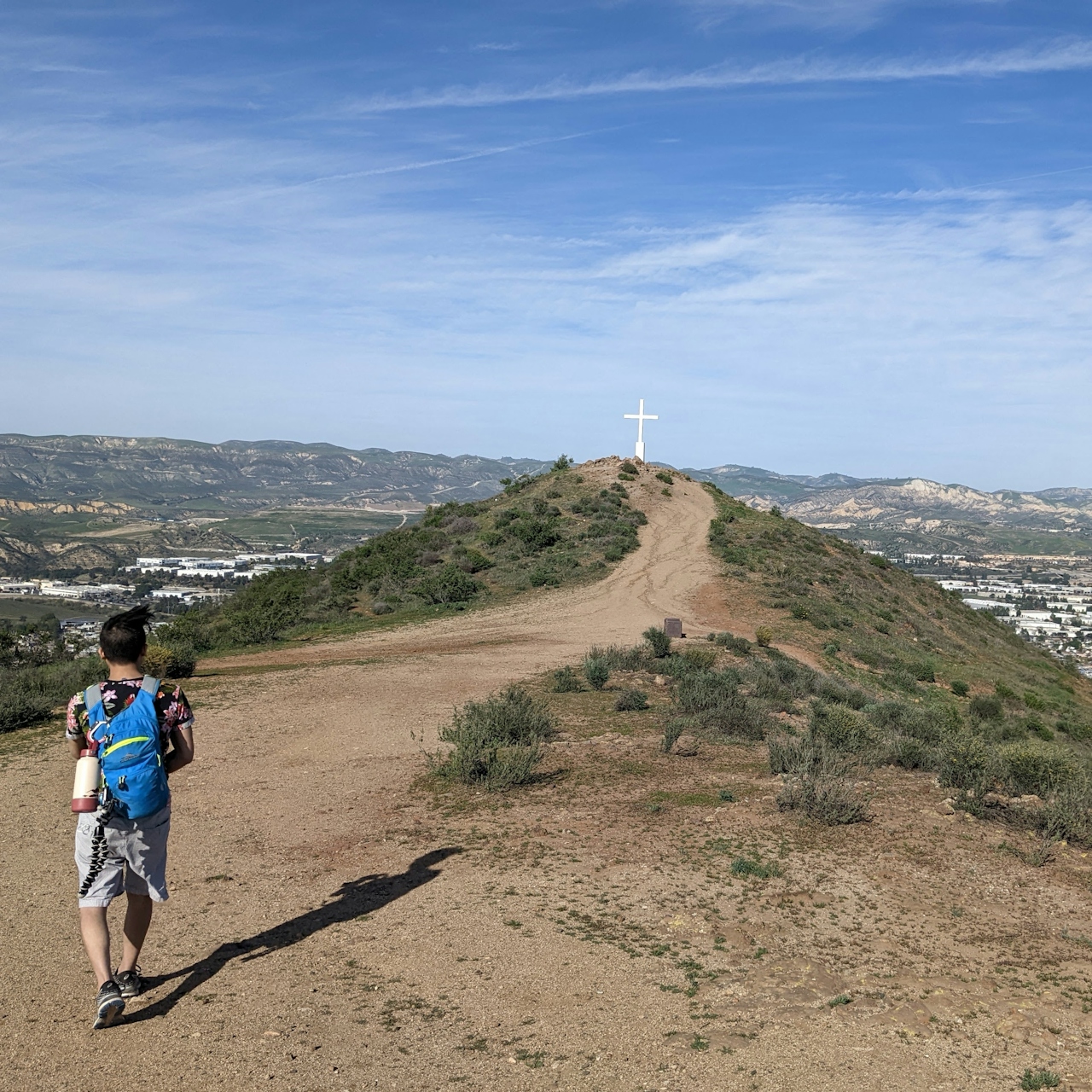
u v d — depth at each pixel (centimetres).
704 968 593
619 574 4744
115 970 547
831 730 1315
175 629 3047
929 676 3509
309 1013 504
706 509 6644
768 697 1905
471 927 646
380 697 1781
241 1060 448
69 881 734
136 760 501
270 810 974
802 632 3656
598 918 675
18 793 1034
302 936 625
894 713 1859
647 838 883
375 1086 430
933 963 623
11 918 650
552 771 1171
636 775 1149
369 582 4391
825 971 599
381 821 937
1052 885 794
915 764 1258
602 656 2328
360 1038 477
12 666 2238
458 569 4509
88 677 1855
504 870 779
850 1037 504
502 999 533
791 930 670
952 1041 507
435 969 573
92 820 496
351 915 667
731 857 832
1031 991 584
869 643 3819
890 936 669
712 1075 453
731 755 1297
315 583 4606
